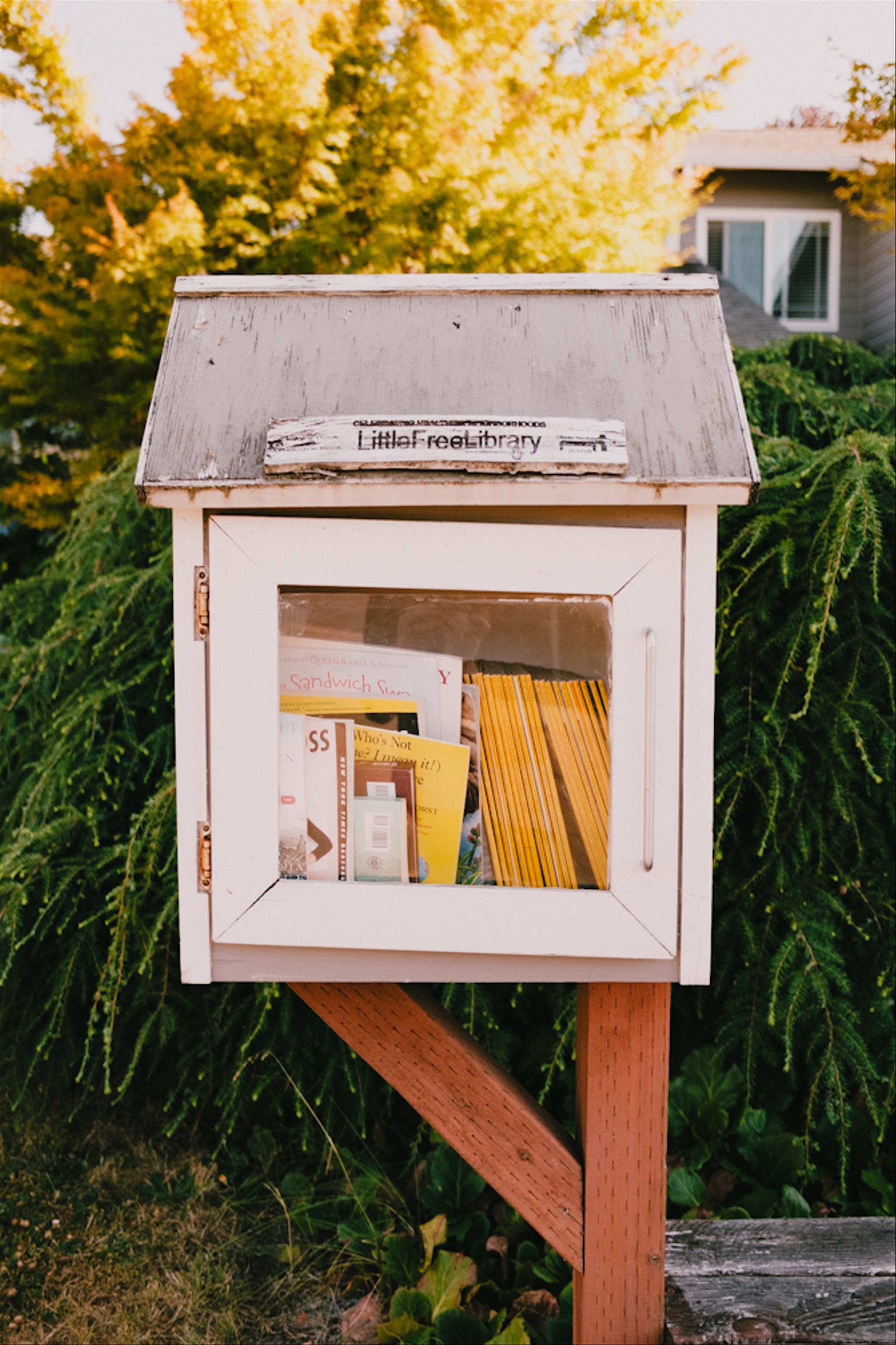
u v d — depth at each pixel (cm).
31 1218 197
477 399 105
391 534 105
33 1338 172
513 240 385
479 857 112
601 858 111
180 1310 179
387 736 111
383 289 115
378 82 391
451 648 111
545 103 378
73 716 216
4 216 455
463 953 111
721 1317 138
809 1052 198
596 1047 132
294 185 396
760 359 276
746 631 202
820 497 201
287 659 111
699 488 101
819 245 949
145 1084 231
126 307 419
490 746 111
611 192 388
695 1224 162
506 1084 134
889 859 211
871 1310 140
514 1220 197
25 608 279
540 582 106
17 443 510
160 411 106
